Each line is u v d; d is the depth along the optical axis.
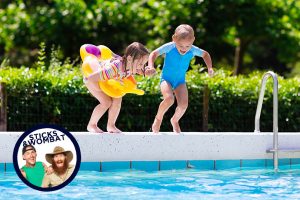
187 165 8.62
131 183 7.45
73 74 11.17
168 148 8.52
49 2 24.42
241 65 23.19
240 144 8.84
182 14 20.80
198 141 8.66
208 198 6.62
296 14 21.69
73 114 10.97
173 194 6.82
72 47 22.28
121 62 8.23
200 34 20.80
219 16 20.91
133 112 11.18
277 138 8.83
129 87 8.32
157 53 8.52
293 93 11.92
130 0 22.00
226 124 11.64
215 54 23.16
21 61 25.67
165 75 8.82
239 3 20.62
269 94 11.80
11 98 10.66
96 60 8.52
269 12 21.38
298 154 9.18
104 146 8.26
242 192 7.00
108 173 8.12
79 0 21.73
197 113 11.42
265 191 7.09
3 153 7.98
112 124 8.62
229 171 8.53
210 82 11.52
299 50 22.23
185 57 8.70
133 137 8.38
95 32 22.36
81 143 8.16
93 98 11.02
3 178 7.57
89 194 6.73
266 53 30.78
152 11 21.77
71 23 21.78
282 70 30.95
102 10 21.72
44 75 10.93
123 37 23.03
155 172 8.31
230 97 11.61
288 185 7.49
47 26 21.64
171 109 11.26
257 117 9.53
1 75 10.82
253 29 21.27
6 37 22.98
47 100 10.80
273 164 8.95
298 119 11.96
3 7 25.41
